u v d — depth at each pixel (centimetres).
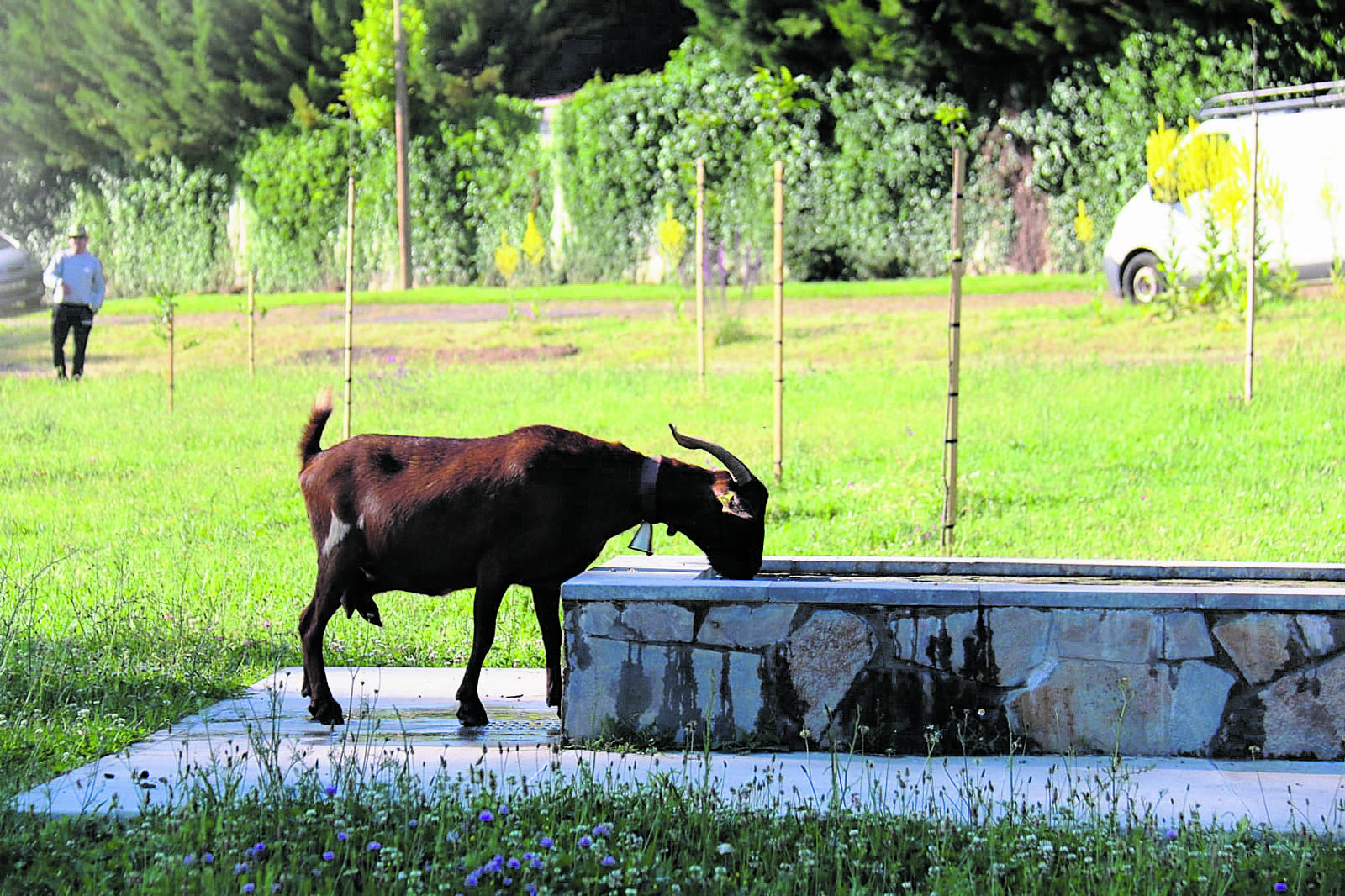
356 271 3984
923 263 3384
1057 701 924
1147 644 919
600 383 2552
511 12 4034
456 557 1012
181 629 1266
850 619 932
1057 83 3172
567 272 3700
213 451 2244
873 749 930
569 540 1010
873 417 2255
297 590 1491
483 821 707
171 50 4112
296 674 1202
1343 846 716
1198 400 2208
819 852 706
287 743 948
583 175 3638
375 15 3841
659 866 686
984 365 2508
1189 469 1934
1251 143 2669
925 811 770
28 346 3181
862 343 2727
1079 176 3186
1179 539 1631
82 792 824
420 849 712
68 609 1377
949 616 927
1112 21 3098
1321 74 2922
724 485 1023
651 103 3553
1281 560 1532
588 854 695
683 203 3531
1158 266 2719
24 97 4391
